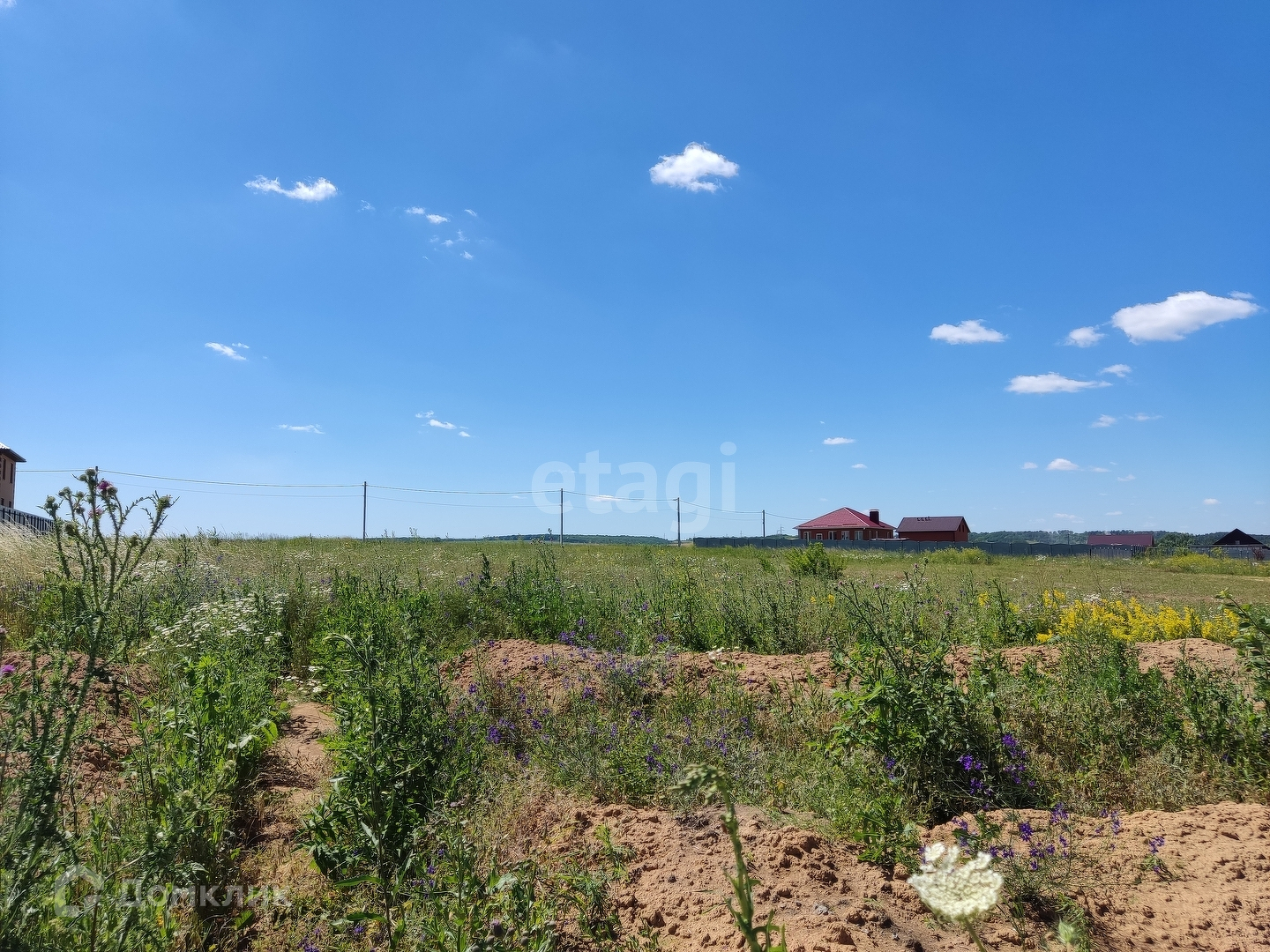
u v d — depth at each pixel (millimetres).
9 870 2527
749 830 3621
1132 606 9969
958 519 67812
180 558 9883
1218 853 3314
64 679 2793
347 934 3121
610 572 15664
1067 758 4812
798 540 52500
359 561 15453
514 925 2883
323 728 6133
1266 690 5004
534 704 5887
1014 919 2881
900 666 4719
